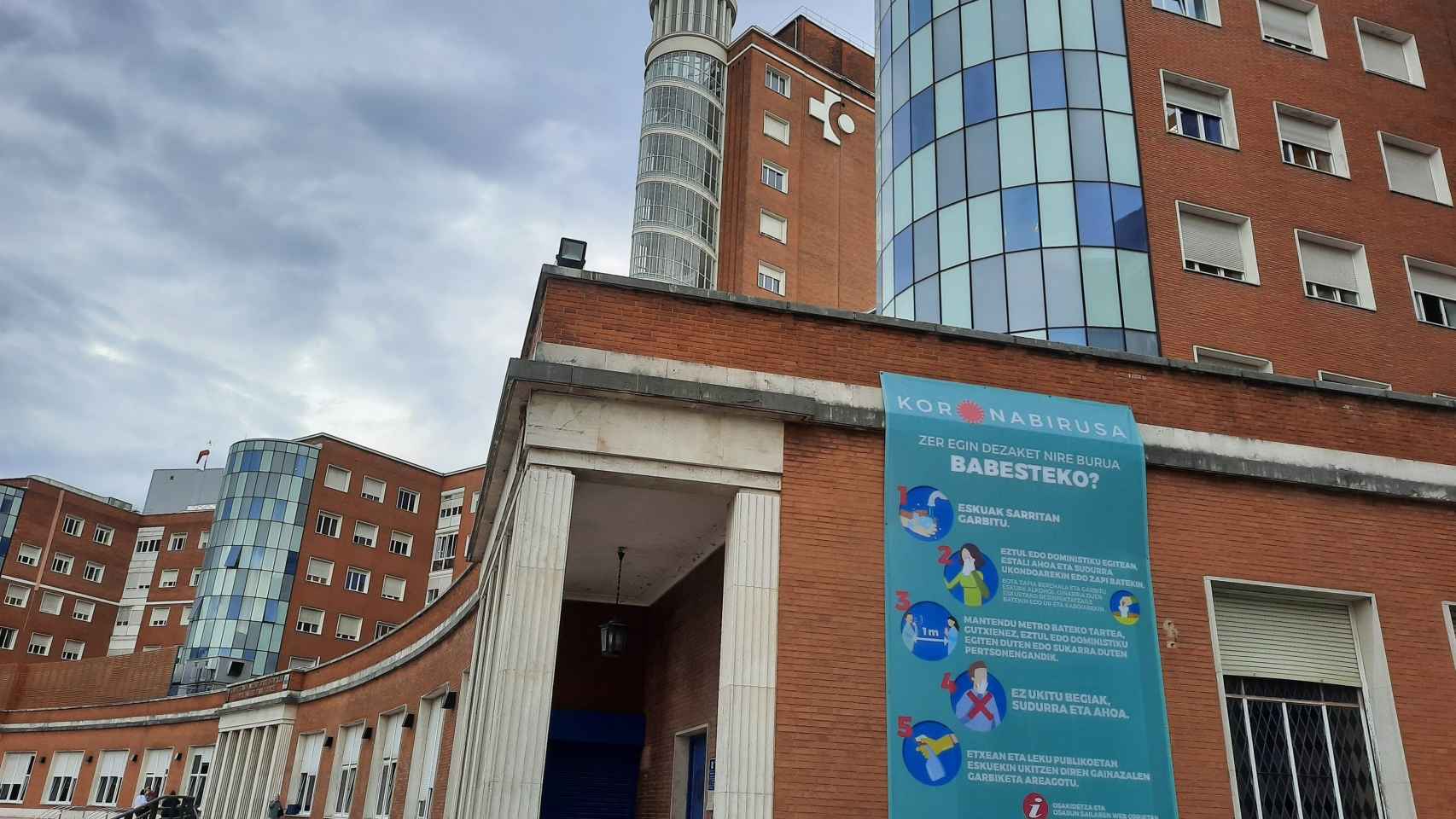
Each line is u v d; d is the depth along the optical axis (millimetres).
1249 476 11266
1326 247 22312
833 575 9703
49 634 66750
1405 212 23078
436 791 16828
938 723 9344
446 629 17531
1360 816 10508
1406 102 24203
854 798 9000
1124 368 11477
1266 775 10375
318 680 28453
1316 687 10961
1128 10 23234
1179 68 22906
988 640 9750
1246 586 10930
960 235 22484
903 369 10734
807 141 48594
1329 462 11633
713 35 49812
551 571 8969
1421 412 12438
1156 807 9570
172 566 71188
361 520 63500
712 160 47156
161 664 48281
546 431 9398
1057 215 21500
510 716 8438
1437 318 22656
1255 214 21891
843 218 48281
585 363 9758
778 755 8984
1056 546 10258
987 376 10961
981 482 10312
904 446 10234
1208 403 11602
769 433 10070
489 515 13359
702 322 10305
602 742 15461
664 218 44844
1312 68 23766
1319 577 11141
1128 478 10758
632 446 9578
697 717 12914
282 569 59688
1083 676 9844
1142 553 10516
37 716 46344
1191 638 10453
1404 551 11578
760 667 9172
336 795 24312
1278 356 20750
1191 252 21516
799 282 45750
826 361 10531
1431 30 25234
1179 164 22000
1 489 66938
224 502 61625
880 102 26781
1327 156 23297
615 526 12258
